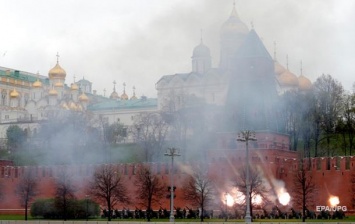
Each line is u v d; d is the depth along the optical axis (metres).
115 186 124.75
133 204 133.75
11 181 144.88
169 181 131.62
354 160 121.00
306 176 124.00
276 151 130.00
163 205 130.25
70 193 131.38
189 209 121.06
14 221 108.25
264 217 114.19
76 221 106.56
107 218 122.69
